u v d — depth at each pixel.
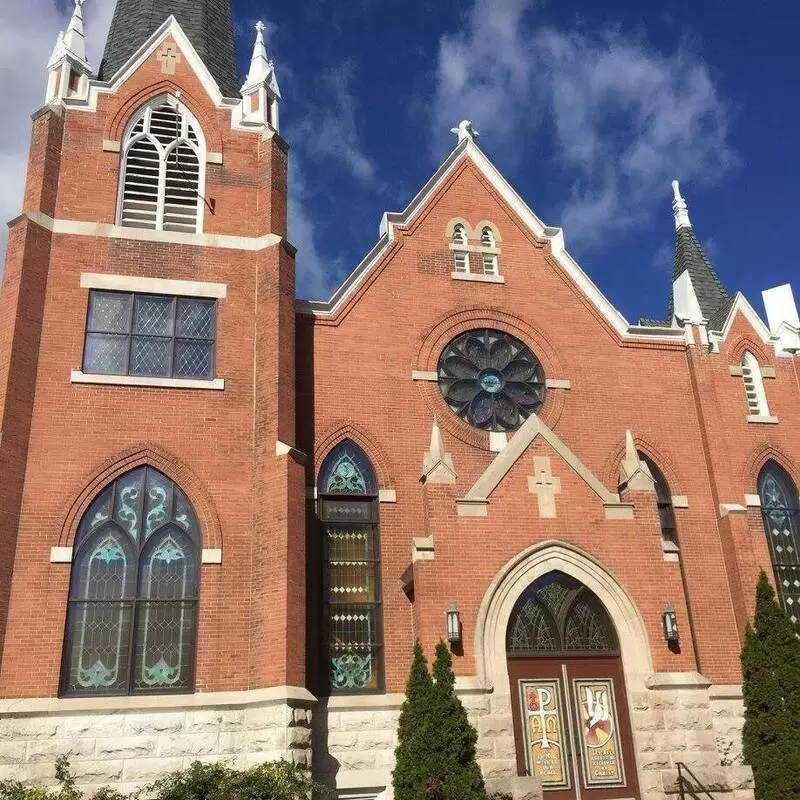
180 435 19.45
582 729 18.27
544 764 17.88
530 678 18.42
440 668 16.98
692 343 24.61
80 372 19.41
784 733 18.83
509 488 19.25
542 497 19.34
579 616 19.12
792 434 24.48
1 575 17.31
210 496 19.09
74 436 18.89
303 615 18.11
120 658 17.61
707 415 23.80
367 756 18.38
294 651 17.64
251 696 17.34
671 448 23.55
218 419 19.80
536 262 24.83
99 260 20.66
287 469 18.94
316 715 18.47
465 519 18.77
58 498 18.31
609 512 19.55
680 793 17.55
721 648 21.55
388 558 20.36
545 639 18.78
